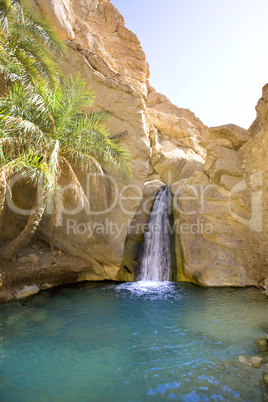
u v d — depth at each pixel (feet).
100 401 11.32
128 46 65.51
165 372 13.44
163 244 34.30
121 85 32.60
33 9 33.19
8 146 20.70
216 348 15.87
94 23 62.44
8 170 18.51
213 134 35.88
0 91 25.52
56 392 11.88
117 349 15.81
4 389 12.06
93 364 14.19
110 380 12.79
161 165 54.70
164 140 63.16
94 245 29.68
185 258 31.89
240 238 31.07
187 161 57.77
